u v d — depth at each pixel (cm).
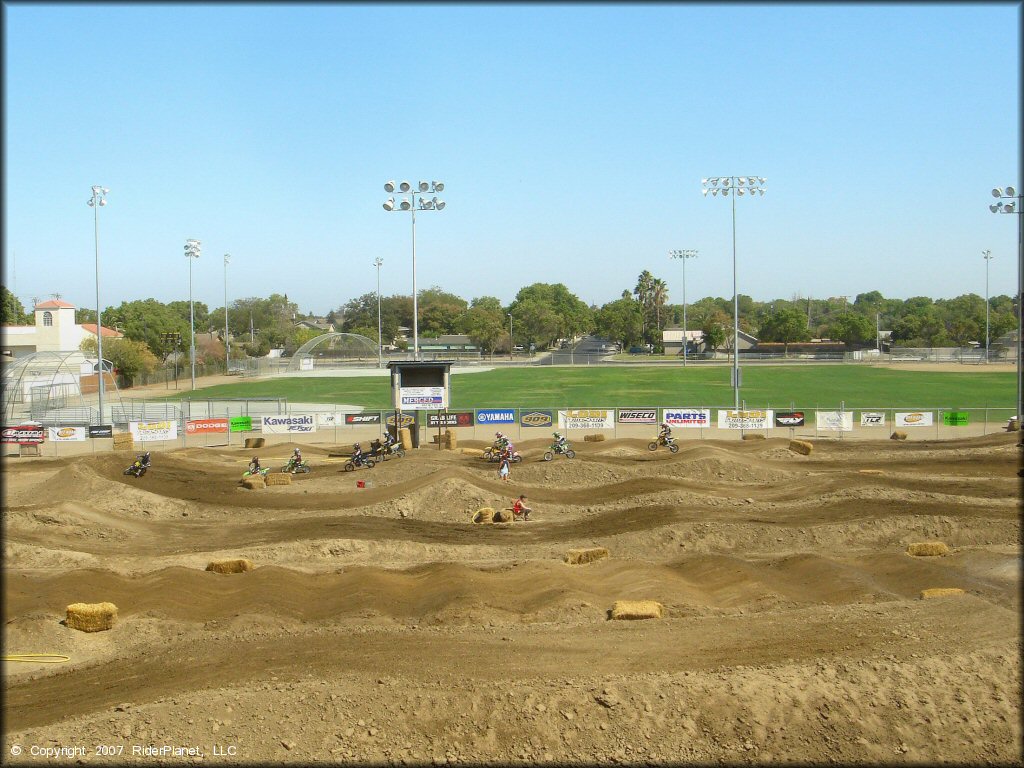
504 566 2772
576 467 4116
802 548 3022
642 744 1584
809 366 13600
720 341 18762
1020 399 5491
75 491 3747
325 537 3111
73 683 1867
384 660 1867
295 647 1973
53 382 7806
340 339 15675
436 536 3195
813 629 1988
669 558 2952
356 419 5762
